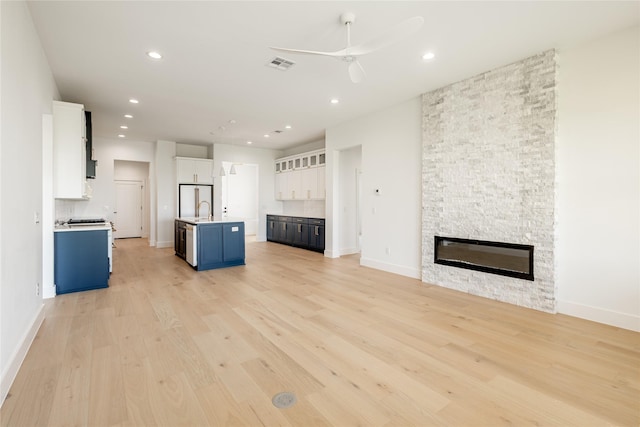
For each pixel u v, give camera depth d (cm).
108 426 163
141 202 999
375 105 507
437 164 437
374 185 548
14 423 164
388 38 222
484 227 384
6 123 198
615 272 297
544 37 299
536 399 187
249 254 706
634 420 169
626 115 289
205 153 869
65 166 405
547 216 330
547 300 332
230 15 264
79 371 216
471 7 252
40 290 310
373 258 555
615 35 293
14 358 210
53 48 318
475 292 397
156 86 420
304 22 275
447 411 176
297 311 338
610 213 299
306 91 441
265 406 180
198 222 531
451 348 253
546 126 329
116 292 406
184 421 167
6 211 197
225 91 439
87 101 479
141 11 257
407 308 347
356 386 200
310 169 796
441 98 428
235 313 331
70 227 421
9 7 204
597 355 240
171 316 322
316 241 745
